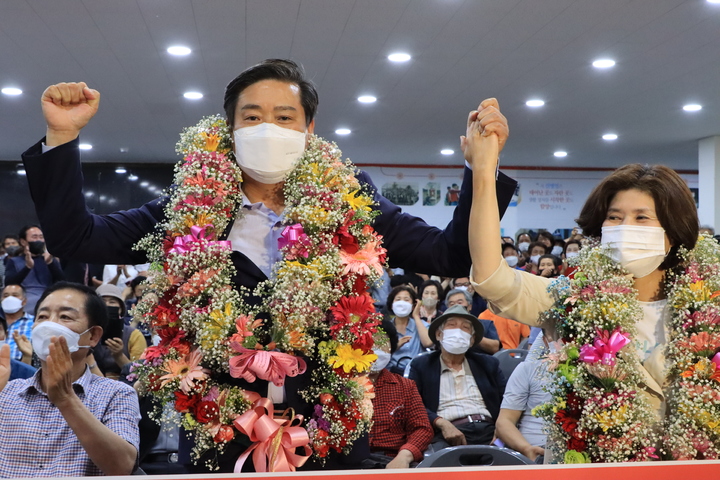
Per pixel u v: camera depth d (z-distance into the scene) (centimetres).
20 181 1299
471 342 392
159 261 163
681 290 168
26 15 602
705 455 154
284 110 164
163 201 175
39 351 212
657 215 170
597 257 173
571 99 876
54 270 788
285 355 145
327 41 666
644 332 172
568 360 166
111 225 167
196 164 166
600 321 164
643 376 164
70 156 156
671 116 962
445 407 384
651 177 171
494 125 158
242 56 711
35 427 211
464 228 166
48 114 155
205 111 927
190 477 93
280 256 163
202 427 149
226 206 165
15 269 774
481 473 95
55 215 155
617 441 155
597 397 159
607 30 637
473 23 618
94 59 720
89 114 158
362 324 157
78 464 208
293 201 164
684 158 1279
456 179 1375
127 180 1312
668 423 161
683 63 733
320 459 156
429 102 890
